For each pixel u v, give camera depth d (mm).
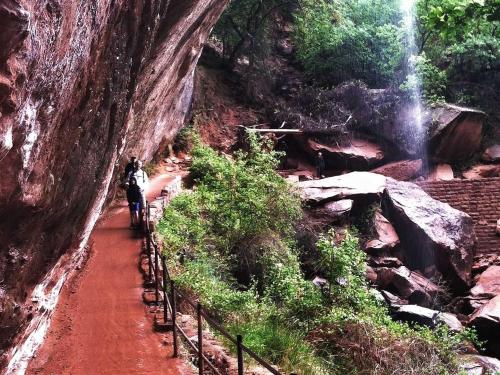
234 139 25781
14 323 4734
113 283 10195
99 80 5203
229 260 13984
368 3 29875
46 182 4262
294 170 24172
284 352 8320
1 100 3047
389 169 23984
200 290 10367
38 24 3279
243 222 14672
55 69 3752
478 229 21031
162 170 21562
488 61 27438
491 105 27094
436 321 12711
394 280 15641
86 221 6711
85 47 4328
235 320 9484
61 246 5723
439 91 26266
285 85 29203
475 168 24703
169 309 8961
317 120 26094
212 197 17219
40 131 3854
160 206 14820
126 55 6266
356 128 25969
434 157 24734
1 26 2830
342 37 28172
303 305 10336
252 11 28422
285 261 14000
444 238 17703
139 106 12984
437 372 8922
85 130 5238
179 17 10703
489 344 13188
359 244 17453
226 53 29953
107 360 7113
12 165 3510
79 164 5281
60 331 8031
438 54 28672
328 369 8633
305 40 29453
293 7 30703
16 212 3910
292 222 16047
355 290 10922
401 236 18750
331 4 30906
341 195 18547
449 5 8016
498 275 16797
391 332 9828
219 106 27047
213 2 14047
